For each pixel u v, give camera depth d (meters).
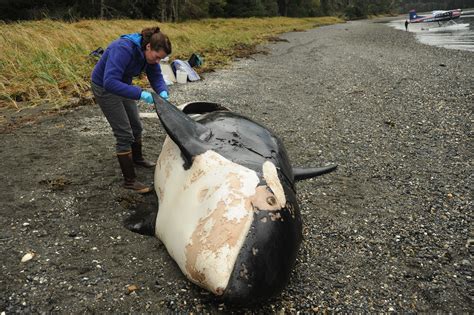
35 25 15.38
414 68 12.98
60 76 9.73
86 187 4.77
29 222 4.07
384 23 49.34
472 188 5.24
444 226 4.43
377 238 4.20
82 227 4.05
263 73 12.11
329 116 8.08
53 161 5.40
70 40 13.27
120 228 4.05
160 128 6.89
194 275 2.83
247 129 3.88
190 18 37.75
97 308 3.08
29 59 10.45
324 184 5.34
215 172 3.18
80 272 3.44
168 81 9.90
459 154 6.26
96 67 4.32
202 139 3.56
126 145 4.58
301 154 6.27
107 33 15.74
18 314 2.99
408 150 6.45
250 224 2.82
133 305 3.12
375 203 4.90
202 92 9.39
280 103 8.86
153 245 3.80
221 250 2.72
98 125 6.85
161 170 3.85
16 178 4.89
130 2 32.50
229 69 12.46
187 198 3.17
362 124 7.62
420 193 5.15
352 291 3.44
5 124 6.82
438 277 3.64
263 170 3.28
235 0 45.16
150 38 4.15
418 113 8.17
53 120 7.07
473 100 8.91
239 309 3.11
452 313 3.24
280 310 3.15
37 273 3.39
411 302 3.34
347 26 42.09
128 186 4.75
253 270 2.70
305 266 3.72
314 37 25.92
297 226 3.15
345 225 4.41
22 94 8.51
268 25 36.91
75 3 28.95
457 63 13.85
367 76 11.80
